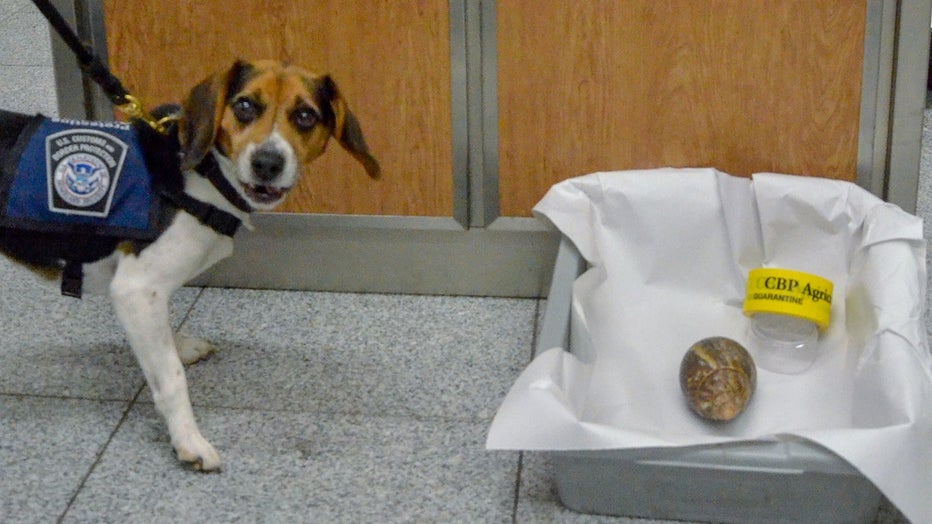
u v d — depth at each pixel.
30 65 3.43
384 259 2.32
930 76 3.01
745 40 2.08
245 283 2.37
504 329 2.21
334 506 1.73
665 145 2.18
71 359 2.10
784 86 2.11
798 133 2.14
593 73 2.13
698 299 2.11
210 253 1.81
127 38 2.18
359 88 2.17
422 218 2.26
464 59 2.12
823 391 1.90
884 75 2.08
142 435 1.89
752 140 2.16
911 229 1.94
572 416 1.60
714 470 1.60
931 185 2.63
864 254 1.99
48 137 1.72
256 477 1.79
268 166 1.64
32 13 3.83
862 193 2.05
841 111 2.12
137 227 1.71
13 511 1.71
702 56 2.10
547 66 2.13
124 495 1.75
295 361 2.11
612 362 1.99
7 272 2.39
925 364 1.74
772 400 1.89
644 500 1.67
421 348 2.15
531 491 1.75
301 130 1.70
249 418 1.94
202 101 1.67
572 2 2.08
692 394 1.82
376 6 2.10
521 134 2.19
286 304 2.32
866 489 1.59
